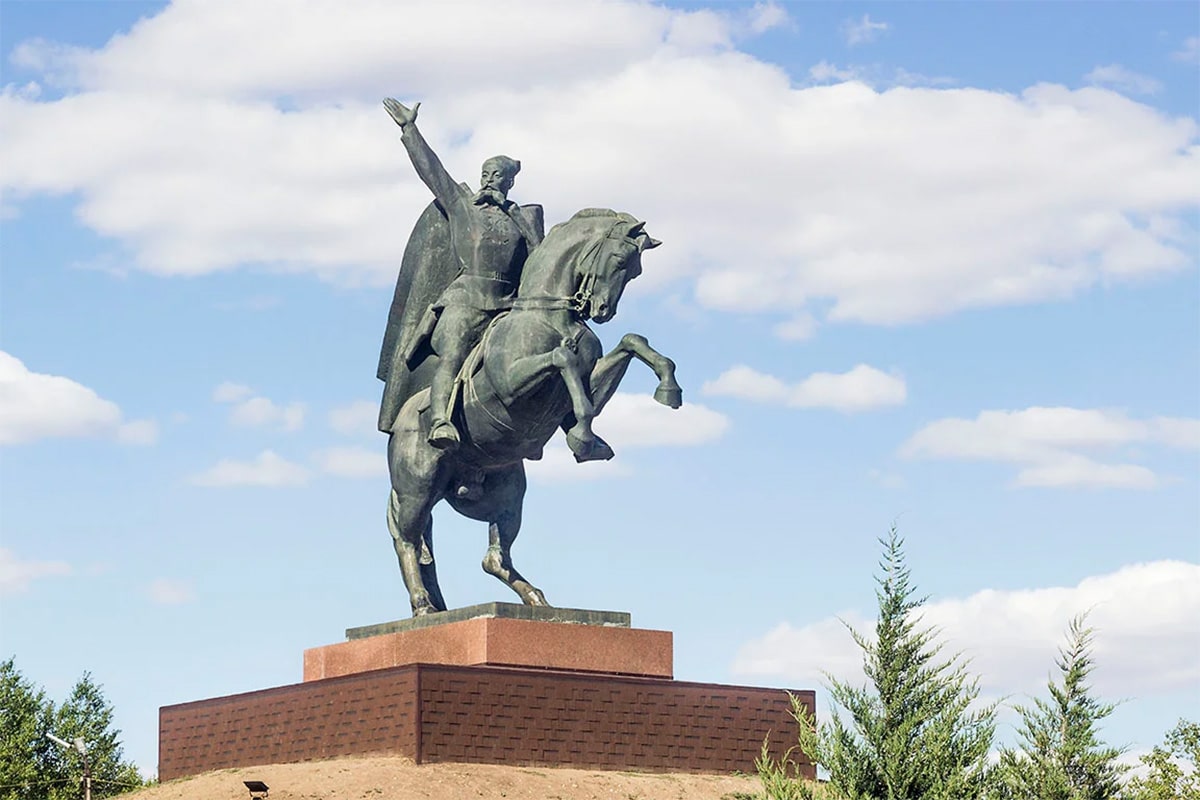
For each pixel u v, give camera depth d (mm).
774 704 25703
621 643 25156
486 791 22734
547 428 24953
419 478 25906
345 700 24703
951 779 22188
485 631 24297
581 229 24656
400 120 26203
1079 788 22922
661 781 24109
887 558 23047
